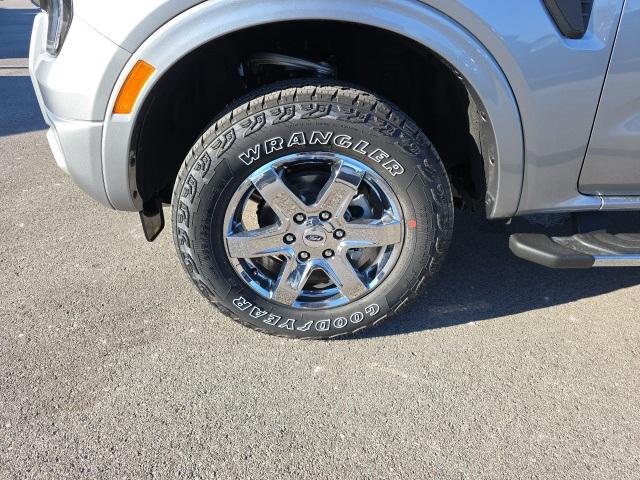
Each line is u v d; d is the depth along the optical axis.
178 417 2.03
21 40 10.16
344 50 2.34
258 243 2.13
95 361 2.27
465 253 3.04
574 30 1.85
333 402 2.10
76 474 1.81
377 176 2.05
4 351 2.30
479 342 2.41
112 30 1.80
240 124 1.95
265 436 1.96
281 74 2.32
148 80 1.85
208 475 1.82
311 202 2.16
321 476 1.82
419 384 2.19
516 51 1.85
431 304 2.65
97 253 2.99
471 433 1.98
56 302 2.60
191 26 1.79
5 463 1.84
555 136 2.00
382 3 1.78
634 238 2.24
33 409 2.04
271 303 2.26
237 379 2.20
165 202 2.51
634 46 1.88
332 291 2.32
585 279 2.84
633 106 1.98
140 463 1.85
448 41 1.84
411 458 1.88
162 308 2.58
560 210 2.19
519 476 1.82
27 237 3.13
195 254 2.14
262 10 1.77
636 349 2.38
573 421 2.03
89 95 1.88
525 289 2.76
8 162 4.15
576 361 2.31
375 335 2.45
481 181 2.23
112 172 2.02
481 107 1.96
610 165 2.10
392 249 2.19
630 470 1.84
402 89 2.43
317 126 1.95
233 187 2.04
